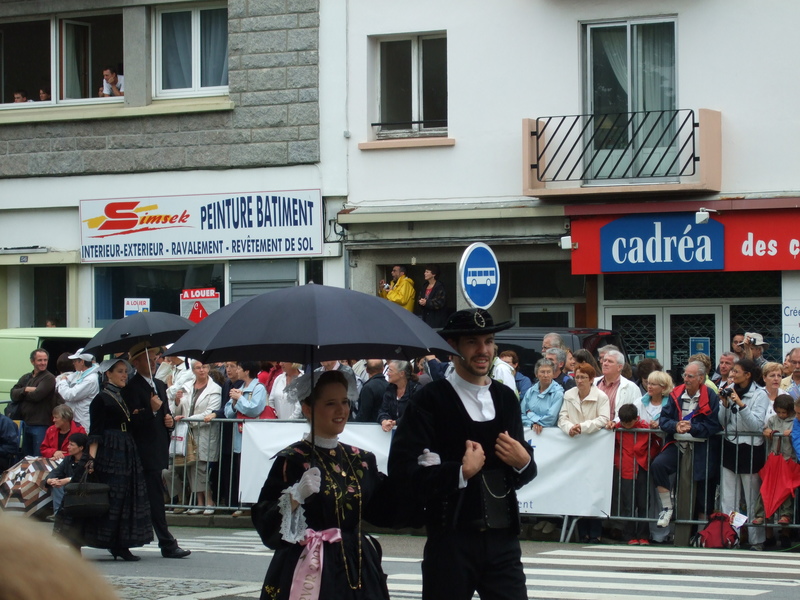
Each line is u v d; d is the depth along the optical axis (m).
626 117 19.66
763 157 18.83
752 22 18.92
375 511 5.83
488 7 20.23
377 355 6.20
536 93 20.02
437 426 5.65
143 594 8.84
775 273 18.98
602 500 12.92
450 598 5.54
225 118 21.73
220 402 15.03
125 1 22.44
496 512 5.56
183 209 21.92
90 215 22.55
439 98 21.08
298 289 5.99
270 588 5.54
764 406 12.45
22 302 23.38
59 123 22.75
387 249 20.81
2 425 15.35
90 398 15.74
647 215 19.08
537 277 20.72
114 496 10.60
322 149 21.19
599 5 19.70
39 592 1.24
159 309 22.47
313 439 5.66
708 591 9.30
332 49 21.17
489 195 20.22
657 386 12.99
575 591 9.31
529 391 13.46
